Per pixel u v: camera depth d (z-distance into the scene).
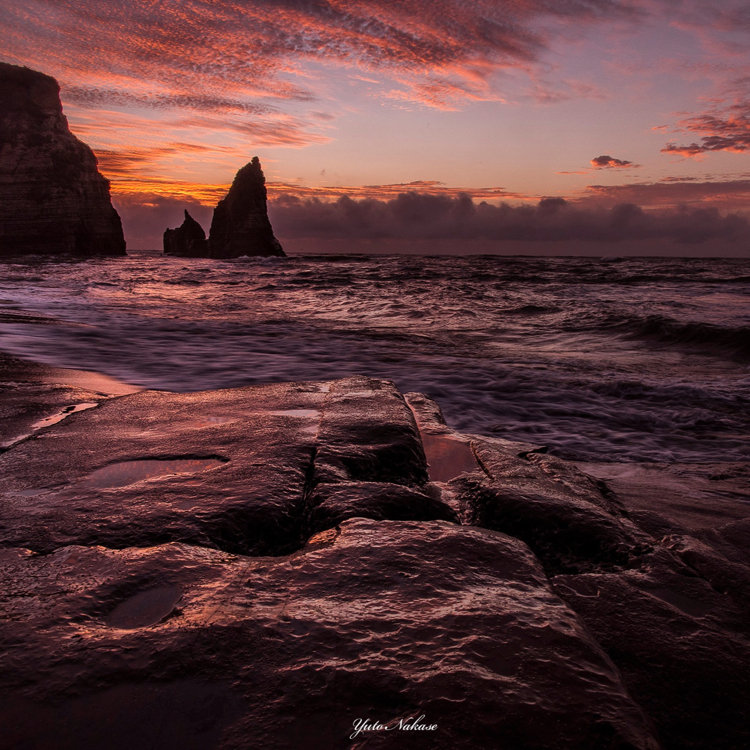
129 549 1.72
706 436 5.88
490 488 2.54
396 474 2.71
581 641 1.33
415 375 8.57
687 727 1.28
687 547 2.19
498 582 1.61
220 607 1.39
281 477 2.39
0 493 2.25
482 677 1.16
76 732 1.00
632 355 10.93
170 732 1.01
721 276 33.78
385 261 74.06
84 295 19.64
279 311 17.62
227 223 85.12
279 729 1.02
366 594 1.49
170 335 11.70
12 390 4.97
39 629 1.29
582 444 5.57
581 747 1.00
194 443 2.88
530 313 17.27
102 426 3.26
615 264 58.97
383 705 1.08
